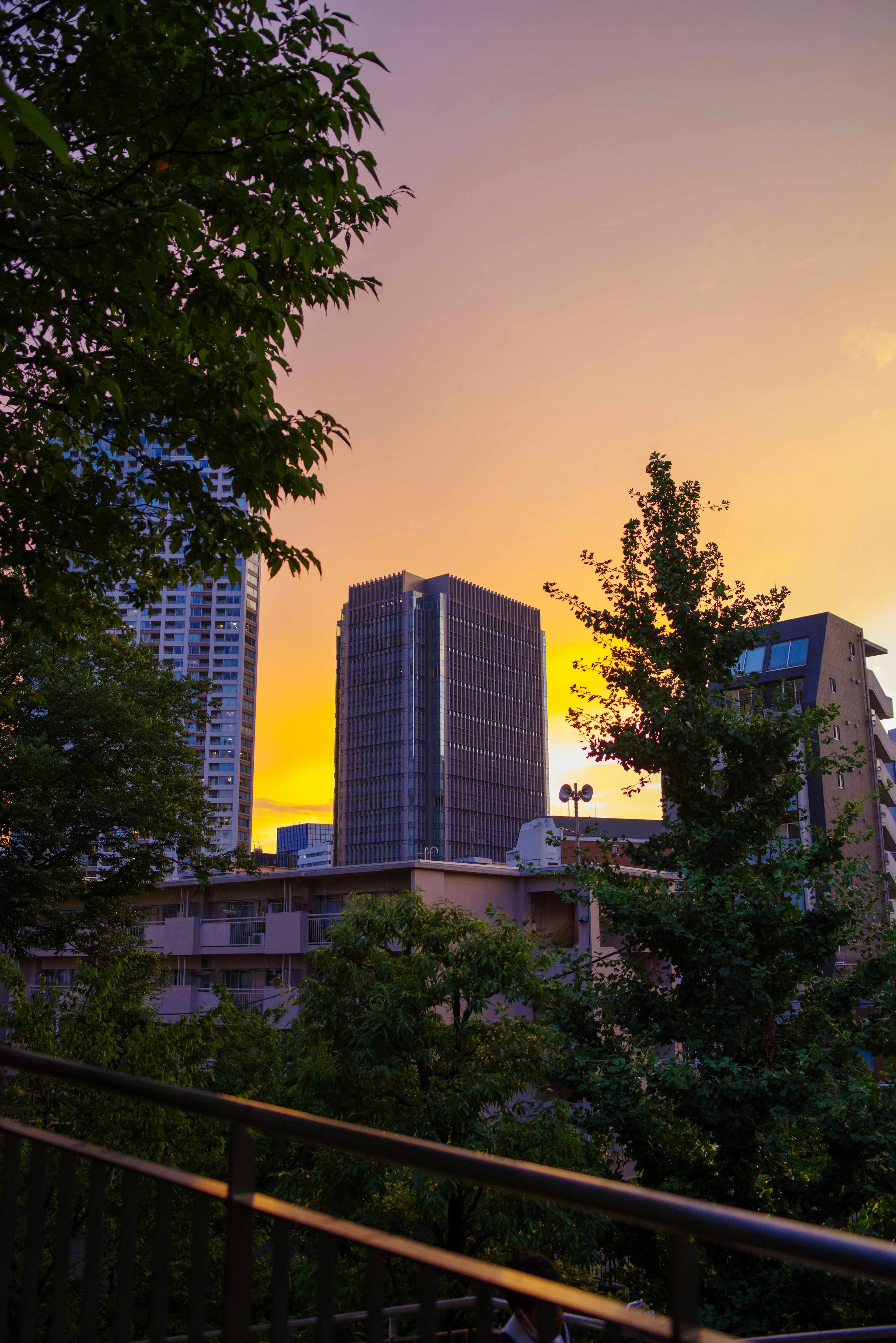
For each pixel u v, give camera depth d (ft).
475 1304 5.57
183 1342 17.10
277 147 19.34
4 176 17.99
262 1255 20.53
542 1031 48.26
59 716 69.46
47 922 76.64
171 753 75.00
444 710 579.07
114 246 17.74
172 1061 55.36
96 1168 8.36
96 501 25.64
